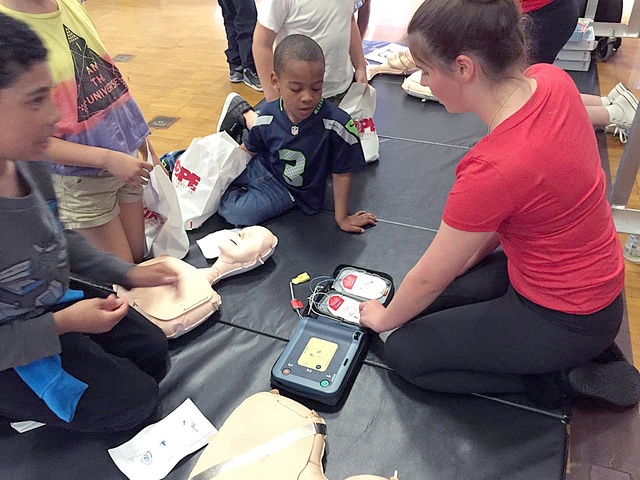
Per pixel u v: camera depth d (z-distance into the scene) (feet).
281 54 5.24
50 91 2.99
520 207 3.37
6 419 4.09
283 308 5.14
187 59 11.27
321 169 5.99
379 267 5.55
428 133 7.79
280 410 3.94
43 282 3.47
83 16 4.61
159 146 8.07
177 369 4.62
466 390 4.27
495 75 3.24
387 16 12.87
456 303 4.58
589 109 7.80
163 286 5.01
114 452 4.03
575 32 9.28
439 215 6.24
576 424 4.24
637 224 5.90
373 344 4.78
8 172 3.17
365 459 3.94
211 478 3.58
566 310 3.72
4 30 2.74
